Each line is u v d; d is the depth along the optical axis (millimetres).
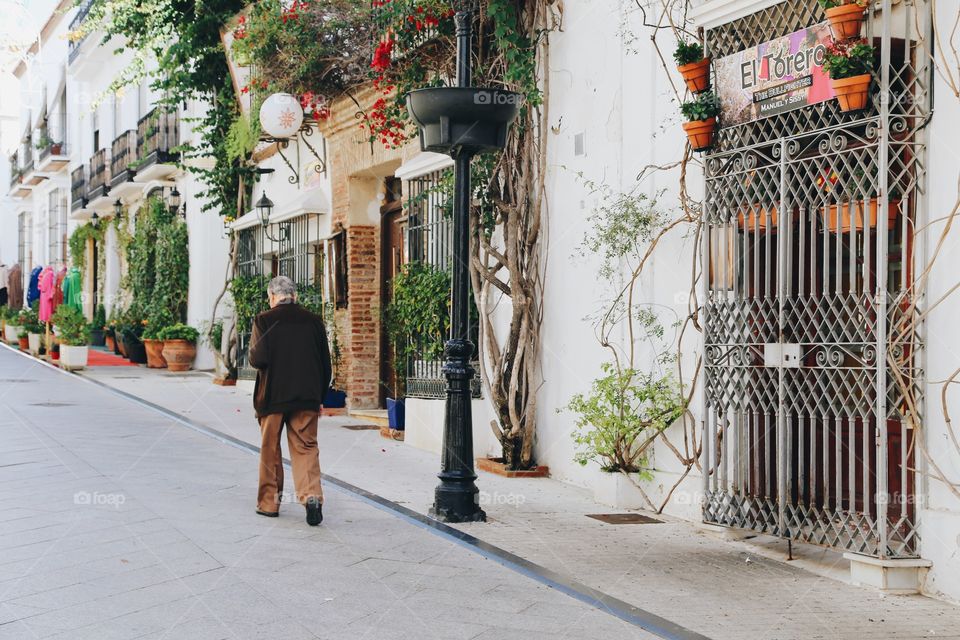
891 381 5918
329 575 5766
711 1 7199
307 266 15680
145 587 5375
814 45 6363
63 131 35906
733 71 7039
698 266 7730
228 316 20469
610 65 8797
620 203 8422
